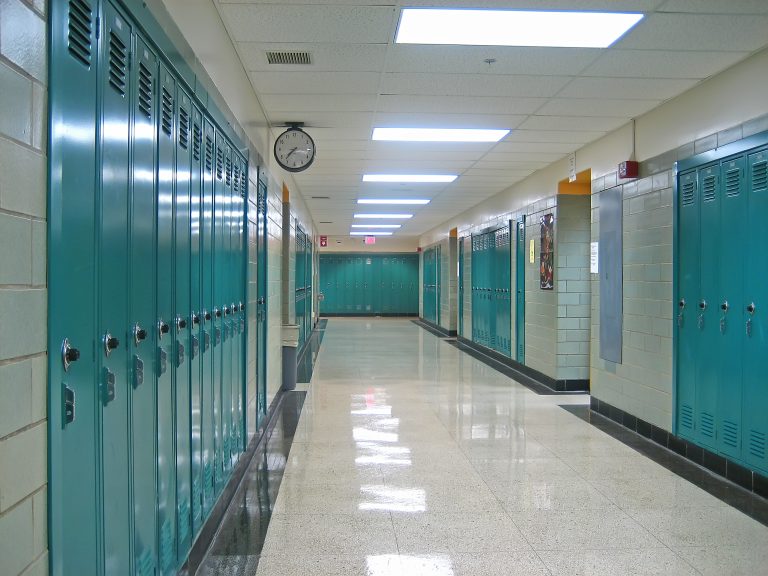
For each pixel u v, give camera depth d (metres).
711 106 4.24
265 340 5.34
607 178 5.94
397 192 10.30
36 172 1.22
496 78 4.33
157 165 2.15
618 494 3.73
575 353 7.35
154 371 2.12
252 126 4.58
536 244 8.10
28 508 1.19
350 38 3.63
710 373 4.19
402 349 12.09
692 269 4.41
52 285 1.28
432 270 18.64
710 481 3.99
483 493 3.74
